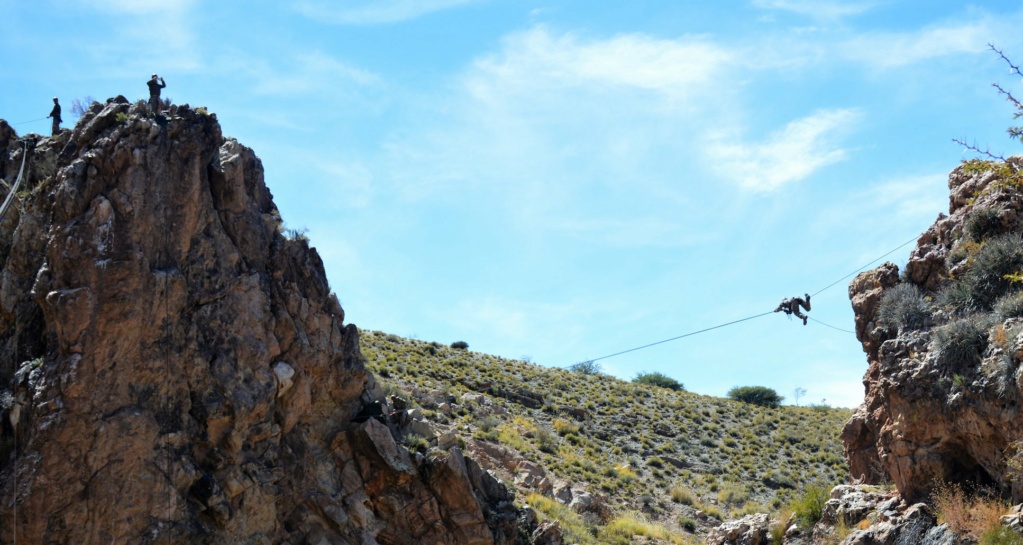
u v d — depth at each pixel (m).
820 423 82.25
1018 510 26.75
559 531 36.66
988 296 30.98
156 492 24.84
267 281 29.94
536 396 73.94
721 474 65.25
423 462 31.78
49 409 23.98
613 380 90.12
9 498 23.25
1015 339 27.91
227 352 27.67
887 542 29.38
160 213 26.91
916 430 30.56
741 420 81.88
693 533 52.56
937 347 30.55
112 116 27.72
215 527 26.14
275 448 28.88
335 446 31.23
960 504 28.12
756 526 35.66
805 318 35.12
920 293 33.47
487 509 32.84
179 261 27.22
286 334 29.86
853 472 35.53
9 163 29.52
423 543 30.86
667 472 63.59
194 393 26.67
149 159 26.95
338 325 32.66
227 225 29.58
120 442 24.47
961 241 33.06
